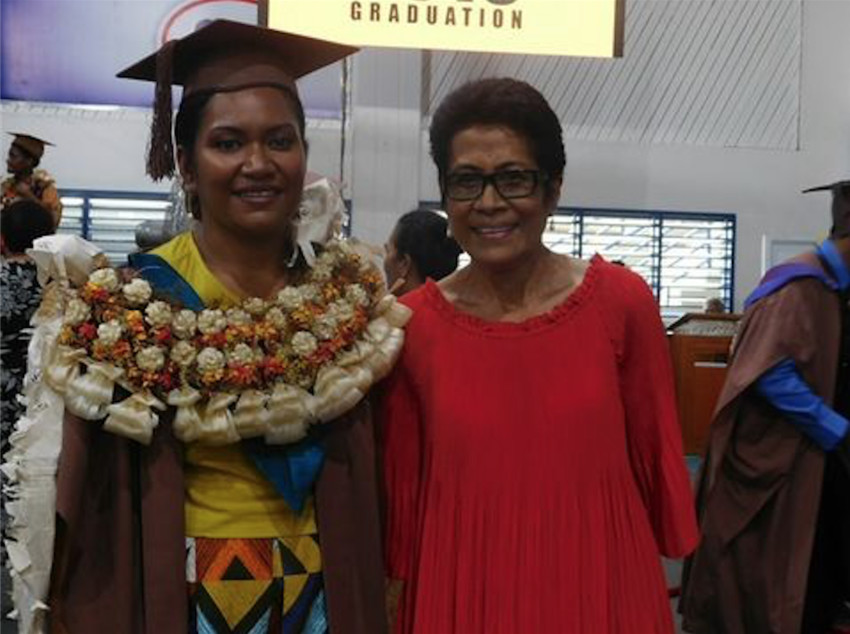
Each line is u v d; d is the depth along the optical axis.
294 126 1.44
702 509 2.94
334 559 1.46
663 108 8.74
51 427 1.33
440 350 1.55
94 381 1.31
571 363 1.51
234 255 1.46
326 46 1.49
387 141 6.97
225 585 1.38
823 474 2.78
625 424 1.59
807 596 2.92
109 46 6.32
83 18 6.28
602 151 8.66
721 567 2.88
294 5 4.30
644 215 8.77
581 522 1.49
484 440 1.50
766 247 8.88
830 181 8.89
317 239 1.57
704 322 6.18
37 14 6.22
